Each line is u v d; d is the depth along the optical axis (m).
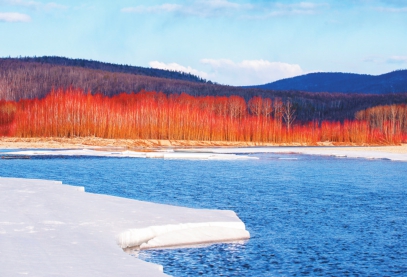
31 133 100.12
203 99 154.75
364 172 53.34
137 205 25.33
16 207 23.67
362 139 138.50
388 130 150.50
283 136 128.75
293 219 26.30
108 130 105.00
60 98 107.06
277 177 46.59
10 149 81.06
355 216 27.45
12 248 16.78
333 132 142.25
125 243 19.36
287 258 19.08
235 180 43.31
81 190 30.03
